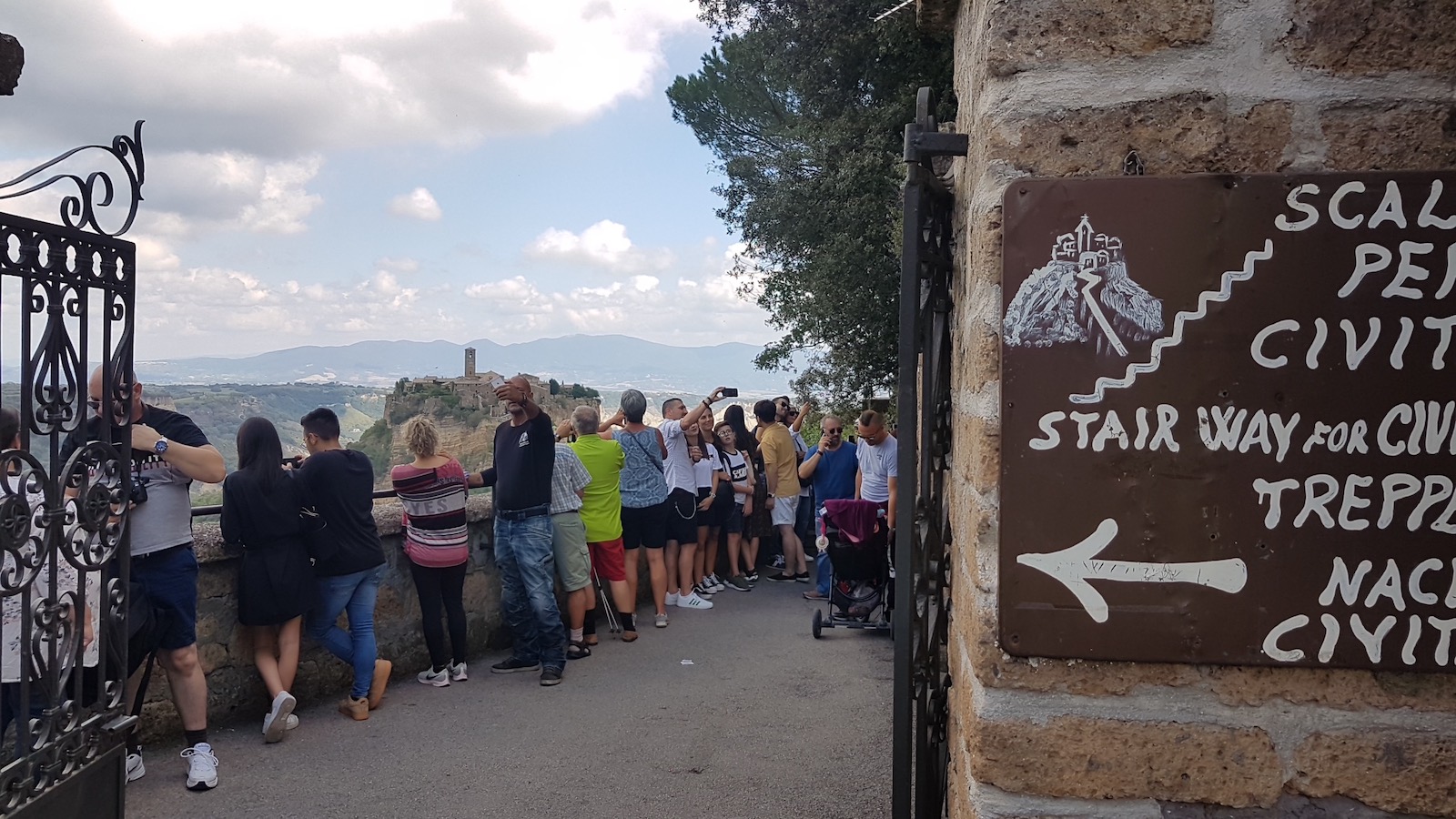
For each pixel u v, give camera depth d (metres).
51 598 2.57
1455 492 1.62
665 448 8.70
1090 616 1.72
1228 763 1.70
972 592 1.85
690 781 4.61
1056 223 1.71
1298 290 1.65
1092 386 1.71
